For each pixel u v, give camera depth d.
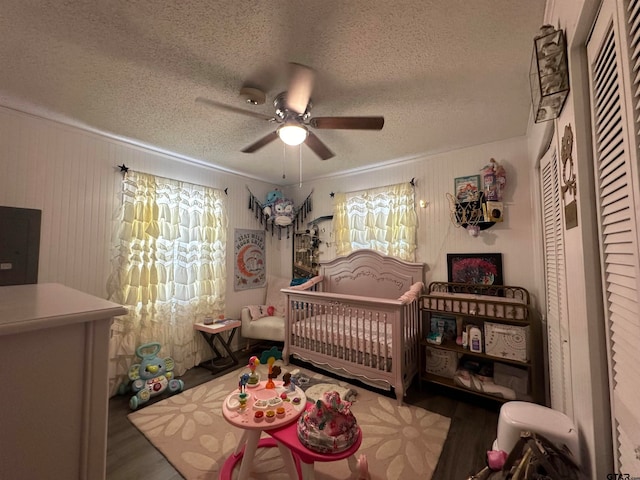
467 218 2.77
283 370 3.01
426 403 2.34
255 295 3.98
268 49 1.48
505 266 2.66
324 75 1.69
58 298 0.71
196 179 3.33
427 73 1.68
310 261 4.05
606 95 0.83
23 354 0.51
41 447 0.52
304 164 3.42
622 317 0.81
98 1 1.18
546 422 1.31
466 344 2.45
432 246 3.07
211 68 1.63
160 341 2.84
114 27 1.33
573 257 1.18
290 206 3.89
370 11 1.24
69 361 0.55
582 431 1.15
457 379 2.41
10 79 1.73
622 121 0.73
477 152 2.82
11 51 1.48
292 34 1.38
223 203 3.55
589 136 0.98
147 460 1.73
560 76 1.07
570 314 1.29
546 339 2.24
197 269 3.23
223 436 1.95
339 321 2.74
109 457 1.76
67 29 1.34
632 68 0.66
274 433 1.44
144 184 2.79
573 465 1.08
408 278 3.15
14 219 2.09
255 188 4.08
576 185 1.03
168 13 1.25
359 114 2.17
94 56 1.53
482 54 1.53
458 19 1.29
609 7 0.76
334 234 3.79
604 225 0.91
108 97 1.94
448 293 2.80
